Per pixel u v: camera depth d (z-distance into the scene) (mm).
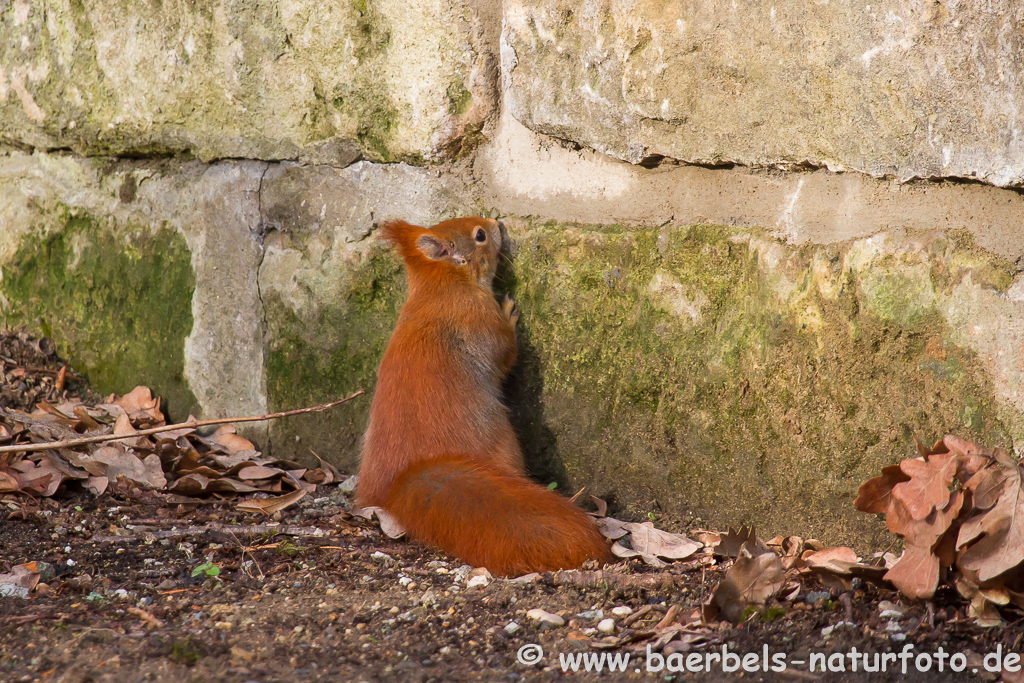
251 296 6352
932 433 4488
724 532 5023
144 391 6812
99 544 5016
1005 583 3895
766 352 4812
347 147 5910
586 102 5074
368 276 6008
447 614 4223
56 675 3553
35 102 6871
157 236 6617
